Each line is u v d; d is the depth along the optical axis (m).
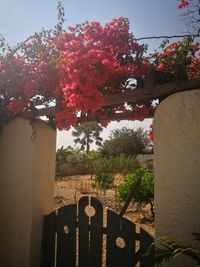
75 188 16.69
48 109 4.02
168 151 2.94
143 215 9.48
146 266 3.30
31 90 3.99
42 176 4.42
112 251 3.59
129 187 9.64
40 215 4.33
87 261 3.82
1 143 4.70
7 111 4.46
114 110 3.75
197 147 2.78
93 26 3.46
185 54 2.96
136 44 3.30
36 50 4.16
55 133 4.70
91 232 3.82
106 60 3.12
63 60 3.42
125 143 36.19
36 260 4.22
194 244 2.71
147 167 21.03
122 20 3.42
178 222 2.81
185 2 3.52
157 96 3.14
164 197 2.92
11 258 4.34
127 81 3.28
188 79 2.90
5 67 4.35
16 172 4.44
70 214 4.07
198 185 2.74
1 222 4.55
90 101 3.18
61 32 4.12
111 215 3.65
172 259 2.82
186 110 2.86
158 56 3.18
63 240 4.10
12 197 4.45
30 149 4.29
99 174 13.97
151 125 3.72
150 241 3.32
